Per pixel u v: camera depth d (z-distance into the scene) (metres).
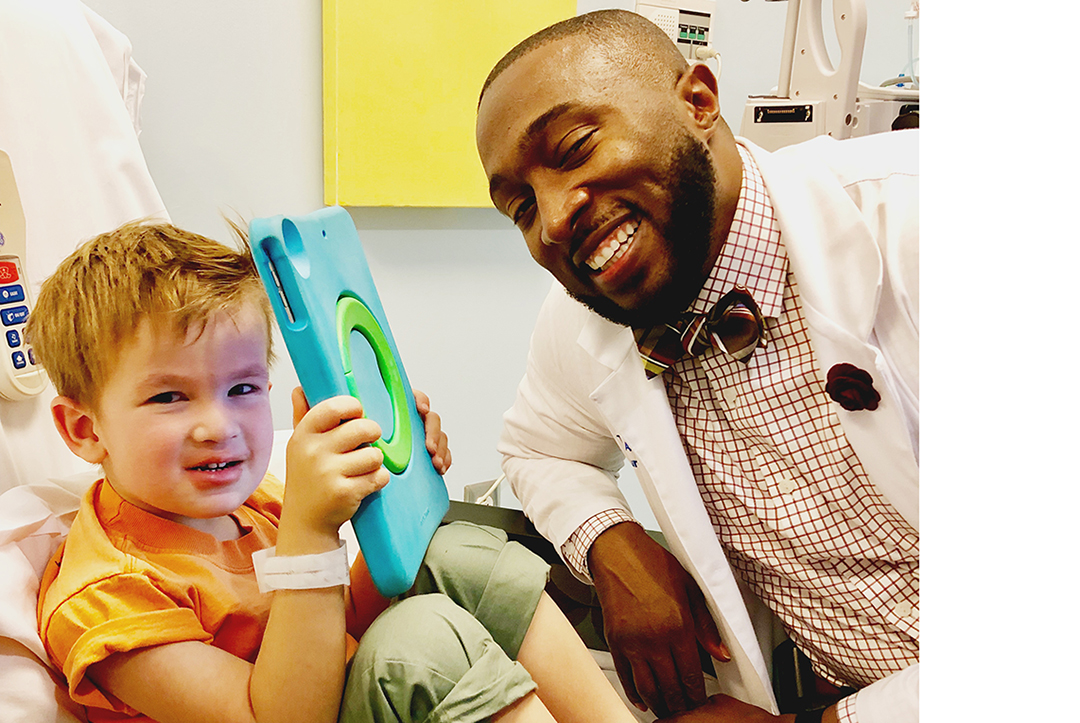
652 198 0.77
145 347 0.70
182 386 0.71
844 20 1.51
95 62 1.02
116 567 0.69
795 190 0.82
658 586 0.89
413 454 0.82
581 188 0.76
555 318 1.01
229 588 0.75
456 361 1.92
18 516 0.76
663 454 0.88
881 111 1.65
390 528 0.68
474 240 1.88
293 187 1.64
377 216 1.75
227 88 1.53
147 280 0.71
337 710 0.68
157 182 1.49
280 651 0.65
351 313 0.75
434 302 1.86
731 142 0.84
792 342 0.84
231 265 0.76
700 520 0.88
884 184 0.83
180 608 0.69
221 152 1.54
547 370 1.04
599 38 0.79
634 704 0.95
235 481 0.74
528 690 0.68
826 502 0.86
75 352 0.71
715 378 0.87
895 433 0.77
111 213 1.01
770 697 0.90
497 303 1.95
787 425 0.85
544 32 0.81
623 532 0.94
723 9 2.06
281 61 1.57
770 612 1.00
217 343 0.72
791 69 1.63
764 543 0.91
